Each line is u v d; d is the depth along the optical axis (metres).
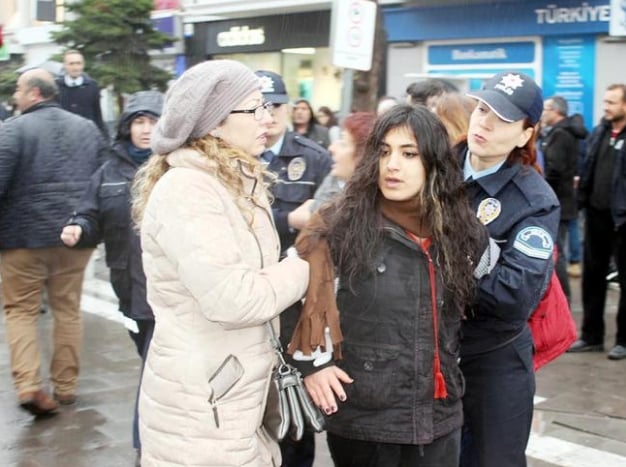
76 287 5.33
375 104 7.57
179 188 2.37
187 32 16.55
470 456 3.16
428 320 2.60
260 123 2.53
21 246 5.07
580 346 6.67
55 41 12.74
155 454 2.44
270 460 2.62
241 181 2.47
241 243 2.44
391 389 2.59
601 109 11.20
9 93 12.85
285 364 2.54
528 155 3.15
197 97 2.40
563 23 11.33
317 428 2.53
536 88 3.08
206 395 2.39
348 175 3.51
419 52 13.09
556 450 4.70
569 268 9.45
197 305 2.41
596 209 6.49
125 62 12.49
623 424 5.09
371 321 2.60
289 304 2.46
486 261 2.84
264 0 14.80
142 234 2.46
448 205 2.64
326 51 14.48
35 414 5.16
